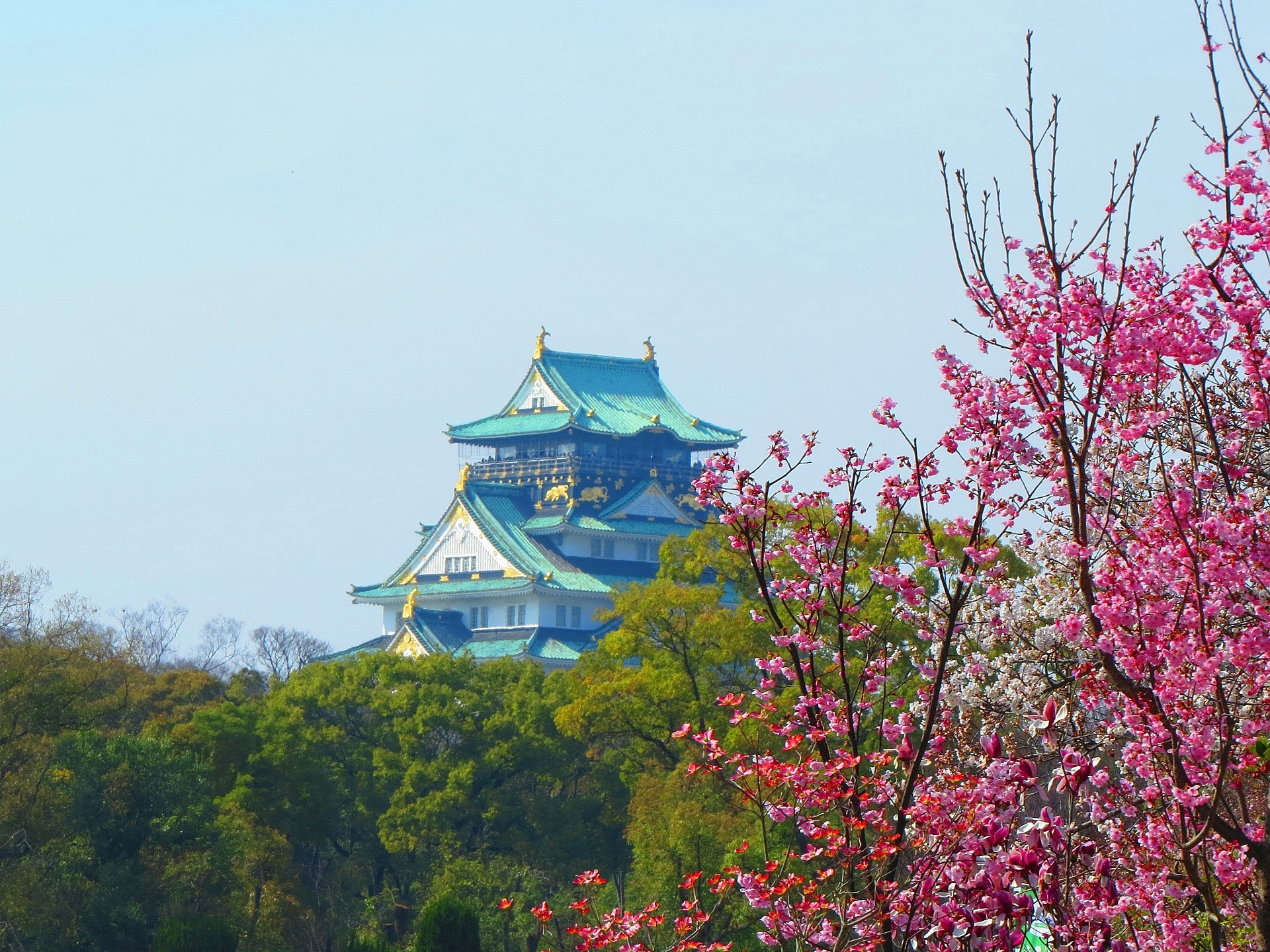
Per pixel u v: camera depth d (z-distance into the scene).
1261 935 39.09
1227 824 40.75
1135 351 41.59
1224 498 49.25
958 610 49.09
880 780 51.84
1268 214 42.59
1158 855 45.66
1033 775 43.34
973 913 42.47
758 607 176.38
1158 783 44.44
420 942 180.62
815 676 54.53
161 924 192.62
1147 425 43.88
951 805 44.84
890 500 50.69
